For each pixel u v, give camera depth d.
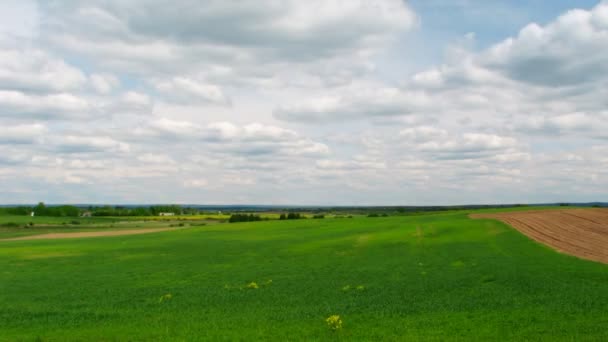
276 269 43.94
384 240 67.12
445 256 47.88
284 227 104.81
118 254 63.28
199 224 147.25
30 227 137.00
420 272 38.00
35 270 48.78
